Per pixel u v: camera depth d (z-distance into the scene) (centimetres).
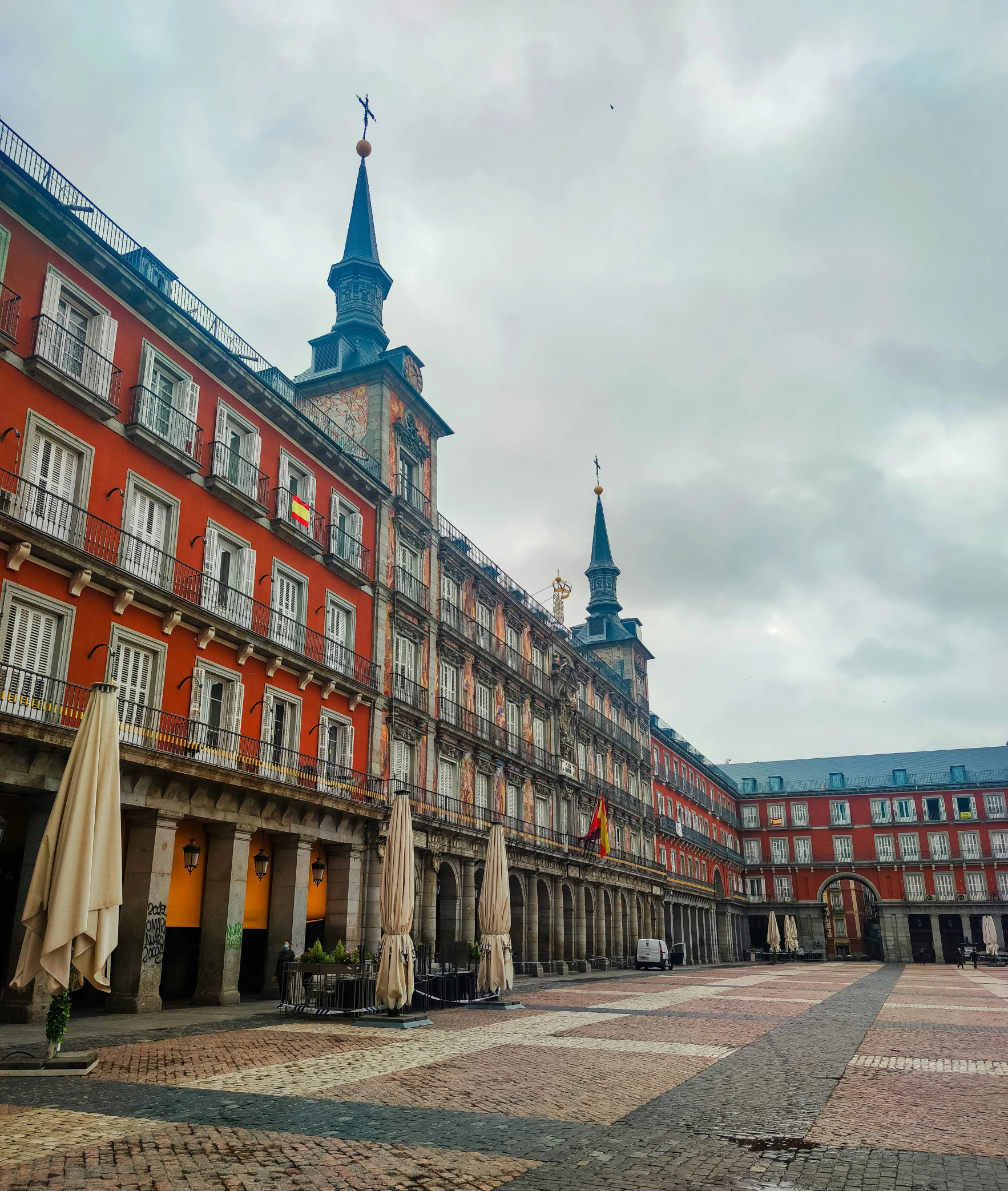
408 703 3412
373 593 3350
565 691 5125
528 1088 1084
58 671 1978
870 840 8706
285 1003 1956
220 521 2570
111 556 2159
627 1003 2395
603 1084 1117
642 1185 696
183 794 2189
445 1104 987
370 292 4156
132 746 1980
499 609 4544
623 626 7181
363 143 4388
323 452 3116
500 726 4328
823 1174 728
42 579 1961
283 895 2606
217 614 2409
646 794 6681
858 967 6419
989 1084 1144
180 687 2312
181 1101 989
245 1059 1288
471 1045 1473
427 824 3291
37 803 1856
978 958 7031
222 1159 759
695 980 3853
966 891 8212
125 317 2323
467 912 3634
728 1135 856
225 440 2684
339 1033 1622
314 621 2966
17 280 2014
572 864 4850
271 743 2608
